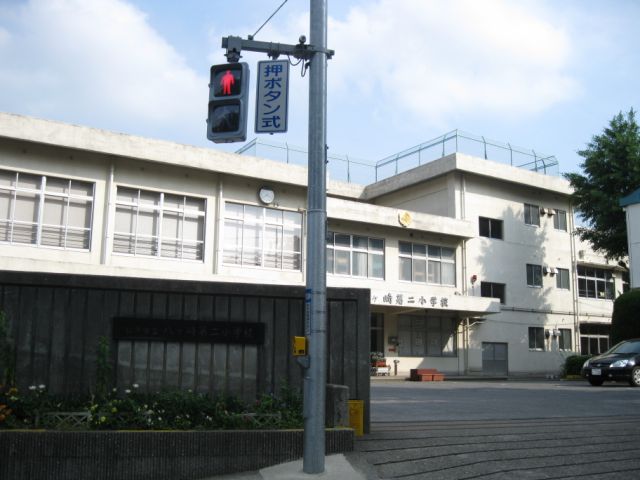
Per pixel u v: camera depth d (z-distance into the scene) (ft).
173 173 82.53
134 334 27.02
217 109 23.61
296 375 28.17
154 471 22.13
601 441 28.07
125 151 77.30
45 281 26.45
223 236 85.20
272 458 23.09
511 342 111.86
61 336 26.48
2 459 21.44
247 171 86.07
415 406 40.24
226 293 28.02
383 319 98.73
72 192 75.72
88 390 26.32
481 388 61.00
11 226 71.41
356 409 27.25
